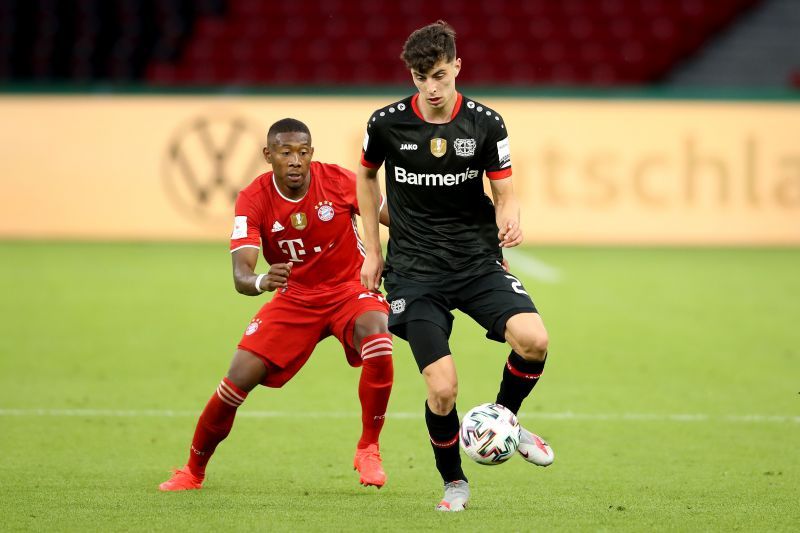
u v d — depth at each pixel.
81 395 28.45
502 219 18.44
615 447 23.44
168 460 22.12
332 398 28.50
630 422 25.77
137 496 19.00
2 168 61.41
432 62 17.25
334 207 20.25
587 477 20.91
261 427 25.27
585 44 75.81
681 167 59.66
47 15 78.19
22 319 39.56
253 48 75.69
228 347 35.34
